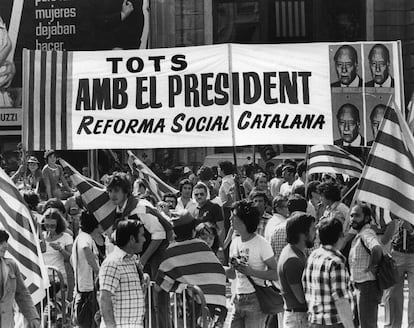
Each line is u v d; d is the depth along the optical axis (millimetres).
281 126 13234
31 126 13320
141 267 10000
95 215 12172
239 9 30172
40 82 13320
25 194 15281
